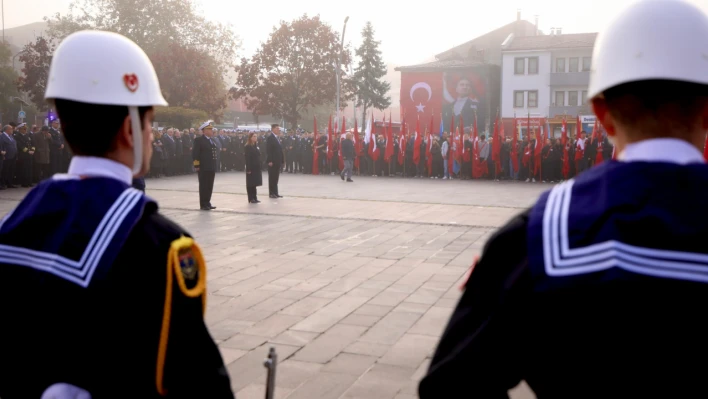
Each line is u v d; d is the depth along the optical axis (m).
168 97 45.88
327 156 26.77
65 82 1.55
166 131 25.92
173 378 1.42
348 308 6.21
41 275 1.45
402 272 7.82
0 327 1.50
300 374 4.53
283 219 12.58
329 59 46.41
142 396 1.41
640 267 1.10
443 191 19.12
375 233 10.88
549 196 1.28
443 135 25.22
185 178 24.34
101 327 1.40
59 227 1.50
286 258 8.65
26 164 19.08
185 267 1.45
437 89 56.06
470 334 1.28
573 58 53.69
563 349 1.14
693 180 1.16
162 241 1.45
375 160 25.72
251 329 5.54
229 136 29.34
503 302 1.23
